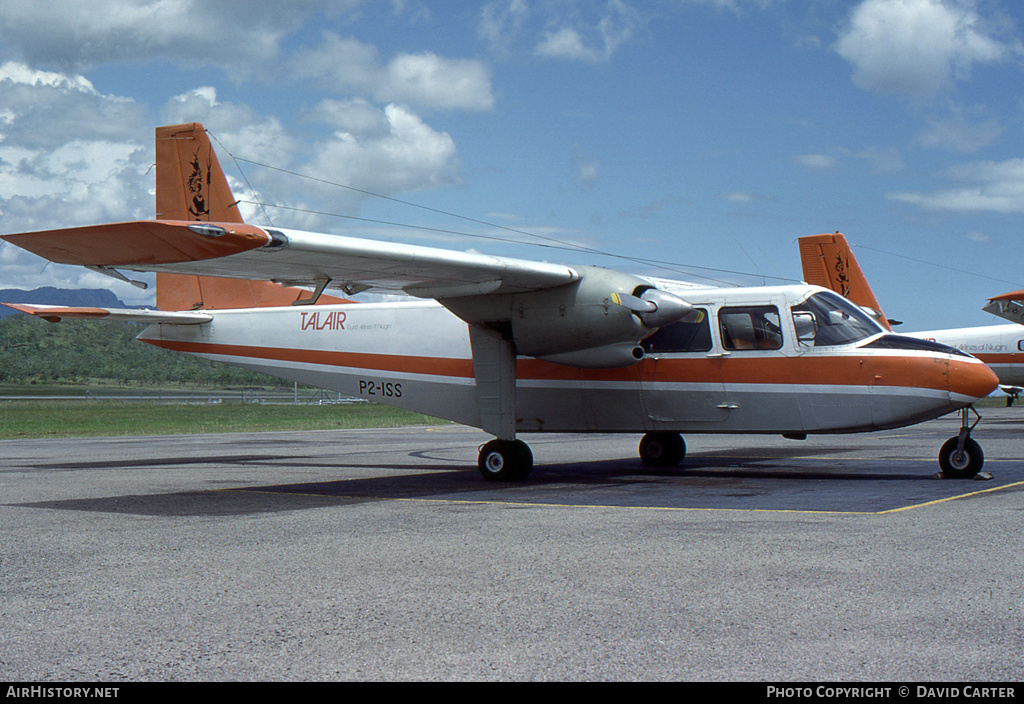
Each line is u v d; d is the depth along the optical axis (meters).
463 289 10.76
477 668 3.74
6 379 137.75
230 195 13.57
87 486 10.99
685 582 5.18
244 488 10.69
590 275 10.73
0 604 4.87
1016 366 31.00
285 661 3.86
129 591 5.15
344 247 8.73
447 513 8.20
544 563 5.79
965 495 8.98
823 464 13.36
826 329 10.80
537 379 12.10
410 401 12.88
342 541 6.72
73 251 8.14
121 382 144.50
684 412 11.37
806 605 4.62
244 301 14.23
